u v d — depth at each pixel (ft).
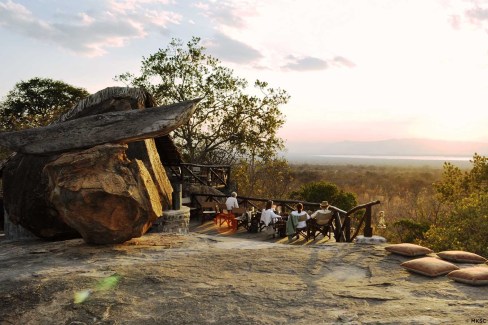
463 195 80.07
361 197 176.45
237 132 89.40
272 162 98.63
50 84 129.18
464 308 14.53
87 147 28.76
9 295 16.99
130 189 25.94
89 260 23.15
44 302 16.24
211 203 51.21
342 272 20.11
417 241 71.72
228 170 67.41
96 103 36.81
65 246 26.94
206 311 15.02
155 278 18.99
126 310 15.29
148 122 27.94
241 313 14.74
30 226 32.89
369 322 13.52
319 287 17.54
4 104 126.82
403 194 177.58
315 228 41.22
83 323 14.32
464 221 56.95
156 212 27.66
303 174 239.30
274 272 20.16
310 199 85.76
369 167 497.46
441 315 13.89
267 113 88.53
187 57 87.04
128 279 18.90
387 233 79.87
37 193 32.07
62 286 17.90
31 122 108.17
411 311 14.38
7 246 29.86
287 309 15.02
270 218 42.60
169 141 45.16
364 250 24.82
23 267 21.77
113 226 26.25
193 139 91.20
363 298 15.98
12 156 35.55
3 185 34.40
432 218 89.86
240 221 47.16
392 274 19.49
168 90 87.51
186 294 16.84
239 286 17.76
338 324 13.51
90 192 24.79
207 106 86.99
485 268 18.22
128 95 36.91
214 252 25.05
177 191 41.09
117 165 26.63
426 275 18.81
